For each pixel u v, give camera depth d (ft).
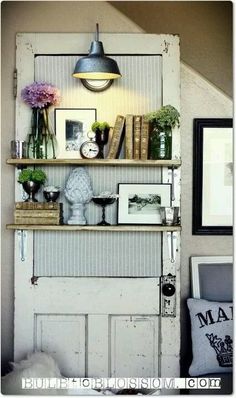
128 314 7.26
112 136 7.07
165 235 7.25
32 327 7.27
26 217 7.00
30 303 7.27
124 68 7.27
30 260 7.28
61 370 7.25
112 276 7.28
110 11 7.50
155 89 7.27
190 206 7.79
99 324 7.26
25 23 7.44
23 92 7.10
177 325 7.22
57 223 6.99
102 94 7.29
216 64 7.77
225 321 7.19
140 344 7.24
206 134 7.75
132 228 6.91
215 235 7.79
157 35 7.25
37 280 7.28
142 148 7.00
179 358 7.22
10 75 7.38
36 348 7.26
